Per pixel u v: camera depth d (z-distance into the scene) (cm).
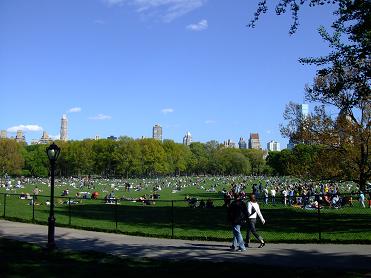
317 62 2020
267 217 2934
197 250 1550
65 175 16800
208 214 3288
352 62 1917
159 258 1391
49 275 1101
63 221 2628
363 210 3591
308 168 3553
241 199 1595
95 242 1745
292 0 1548
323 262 1288
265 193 4778
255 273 1120
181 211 3584
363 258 1338
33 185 9938
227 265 1234
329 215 3084
